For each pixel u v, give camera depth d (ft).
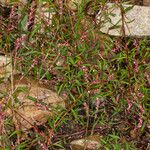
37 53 8.67
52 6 8.95
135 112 8.50
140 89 8.59
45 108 8.32
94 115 8.57
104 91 8.69
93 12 9.12
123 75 8.70
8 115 8.23
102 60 8.84
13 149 7.96
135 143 8.38
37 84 8.59
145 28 9.16
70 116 8.52
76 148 8.29
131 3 9.39
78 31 8.90
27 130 8.30
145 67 8.88
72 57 8.76
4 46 8.79
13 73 8.47
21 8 9.02
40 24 8.80
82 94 8.45
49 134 8.05
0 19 8.95
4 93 8.30
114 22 9.15
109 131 8.47
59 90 8.54
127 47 8.91
